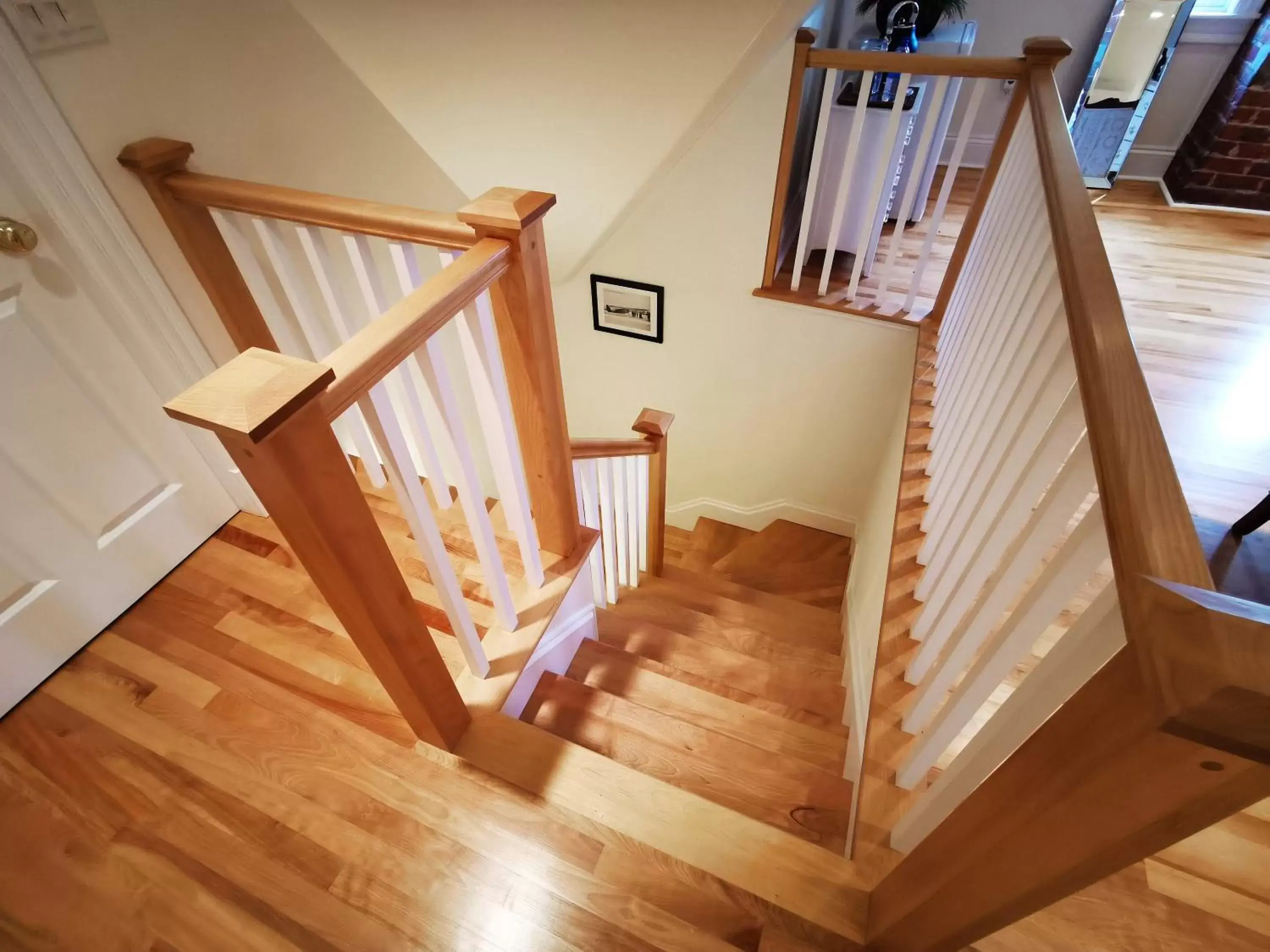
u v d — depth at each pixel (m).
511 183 2.34
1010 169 1.80
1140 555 0.52
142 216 1.42
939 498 1.65
